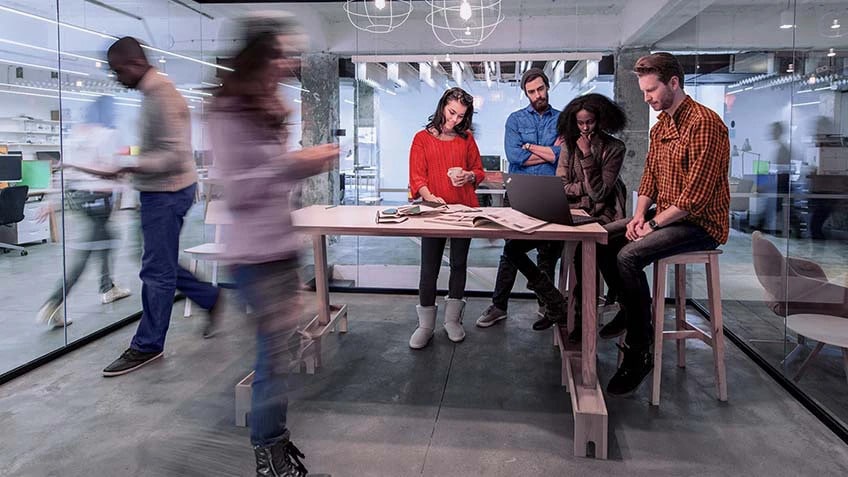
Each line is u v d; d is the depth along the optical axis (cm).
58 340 344
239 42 163
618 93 498
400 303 462
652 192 290
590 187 312
